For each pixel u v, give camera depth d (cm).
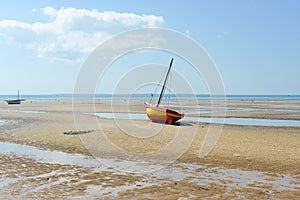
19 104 7206
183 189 933
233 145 1664
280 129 2388
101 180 1026
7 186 951
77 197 857
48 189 925
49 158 1354
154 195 877
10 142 1747
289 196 873
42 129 2298
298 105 6569
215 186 963
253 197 862
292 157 1368
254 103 7681
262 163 1263
